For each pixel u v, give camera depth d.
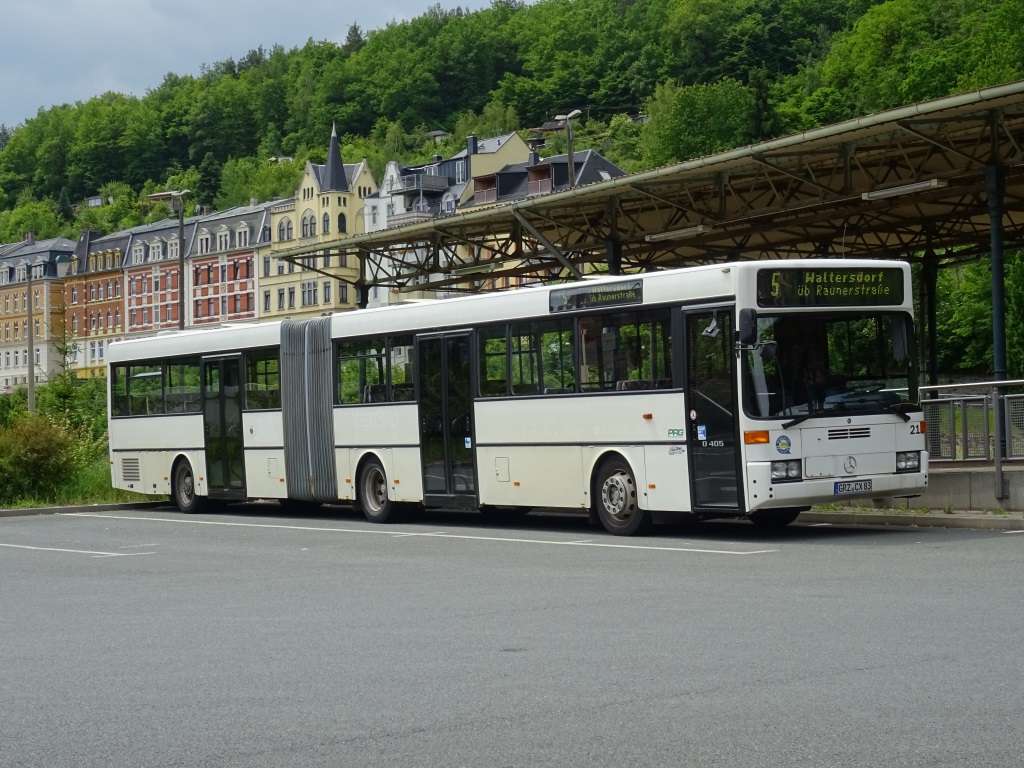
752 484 17.08
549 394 20.12
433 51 185.75
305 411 25.31
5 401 48.94
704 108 102.88
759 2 148.88
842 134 23.89
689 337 17.95
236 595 13.84
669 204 29.53
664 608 11.52
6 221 195.75
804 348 17.42
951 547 15.52
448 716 7.68
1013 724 6.98
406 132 182.62
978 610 10.65
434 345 22.31
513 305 20.80
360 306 39.12
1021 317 62.78
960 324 69.94
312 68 197.62
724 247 38.41
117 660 10.09
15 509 29.52
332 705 8.10
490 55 184.62
